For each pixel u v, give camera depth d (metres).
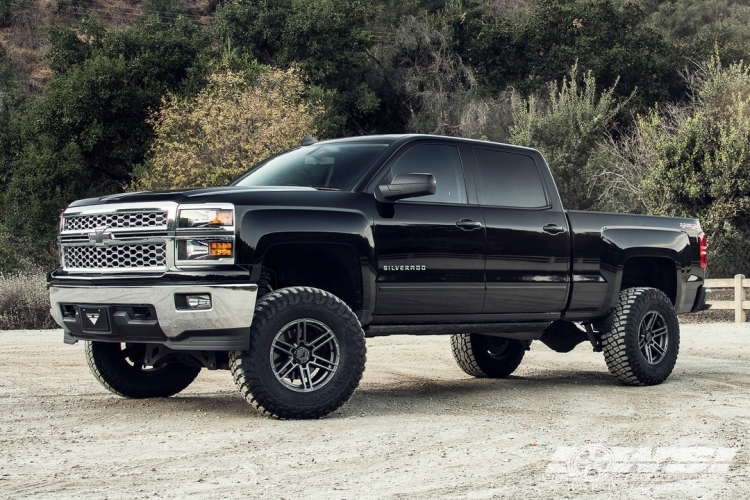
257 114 27.86
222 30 40.44
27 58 59.03
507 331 7.26
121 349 6.96
